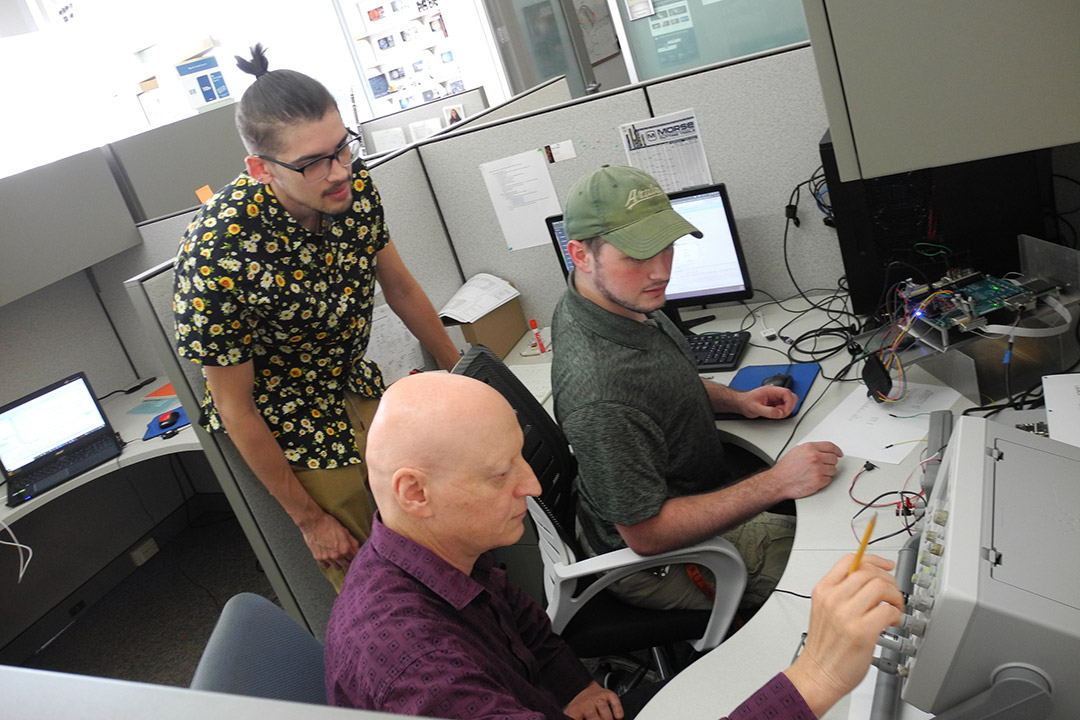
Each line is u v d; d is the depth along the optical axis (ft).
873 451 4.52
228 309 4.92
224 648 3.44
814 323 6.27
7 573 8.68
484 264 7.68
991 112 2.66
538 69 14.87
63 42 12.68
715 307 6.99
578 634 4.96
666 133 6.48
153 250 8.43
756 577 4.89
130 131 13.08
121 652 8.51
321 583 6.50
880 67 2.71
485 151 7.13
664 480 4.50
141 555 9.99
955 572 2.46
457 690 2.92
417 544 3.37
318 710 0.84
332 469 5.66
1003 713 2.41
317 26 15.78
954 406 4.71
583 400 4.39
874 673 3.16
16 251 7.39
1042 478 2.81
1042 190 5.49
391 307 6.56
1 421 7.48
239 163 9.26
